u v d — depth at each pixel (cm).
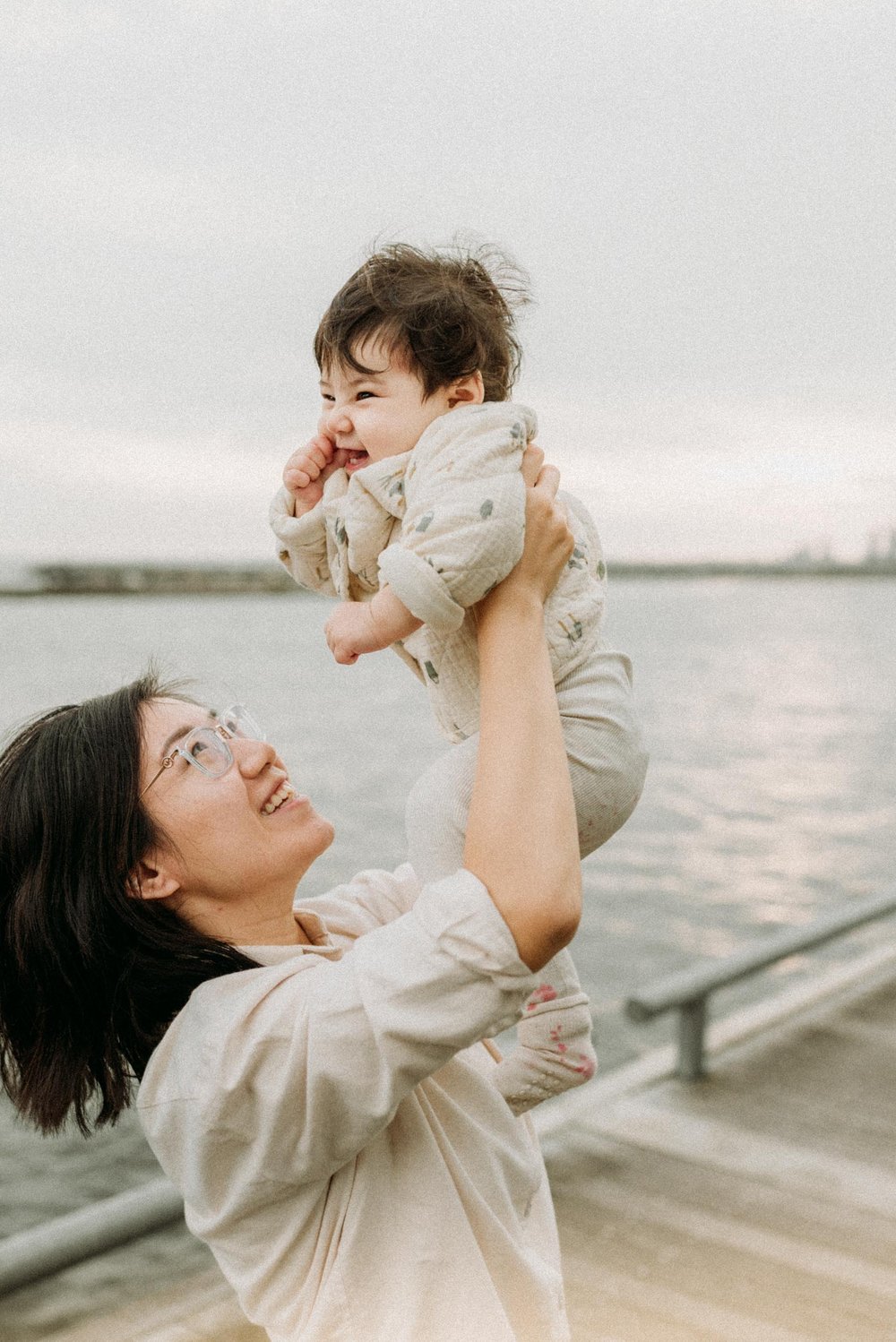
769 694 4978
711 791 2458
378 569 119
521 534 105
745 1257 315
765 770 2786
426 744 3272
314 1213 110
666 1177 361
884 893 551
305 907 139
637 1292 299
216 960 118
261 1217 111
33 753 122
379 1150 111
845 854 1783
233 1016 108
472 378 120
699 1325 284
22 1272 246
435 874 117
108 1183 629
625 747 114
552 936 97
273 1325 112
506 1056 135
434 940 98
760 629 12812
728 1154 376
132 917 118
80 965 119
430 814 117
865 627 13838
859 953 1071
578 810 111
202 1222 115
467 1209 112
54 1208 596
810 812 2205
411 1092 114
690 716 4041
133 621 14875
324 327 123
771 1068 448
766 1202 345
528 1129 135
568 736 111
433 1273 106
